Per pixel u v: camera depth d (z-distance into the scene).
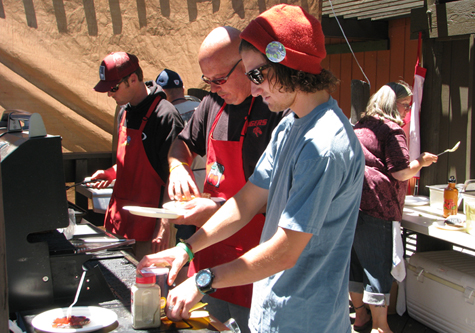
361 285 2.99
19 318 1.29
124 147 2.50
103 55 3.41
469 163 3.31
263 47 1.09
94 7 3.33
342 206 1.15
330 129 1.10
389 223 2.71
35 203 1.33
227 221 1.42
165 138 2.38
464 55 3.36
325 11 5.70
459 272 2.81
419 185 3.78
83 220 2.04
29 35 3.24
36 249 1.33
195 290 1.20
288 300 1.19
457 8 3.22
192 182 1.79
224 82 1.65
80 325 1.18
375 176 2.71
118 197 2.52
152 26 3.45
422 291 3.06
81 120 3.46
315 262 1.17
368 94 3.34
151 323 1.20
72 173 3.57
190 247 1.35
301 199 1.08
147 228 2.42
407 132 3.82
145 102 2.41
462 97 3.39
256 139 1.68
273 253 1.09
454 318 2.80
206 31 3.50
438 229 2.72
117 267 1.65
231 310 1.74
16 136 1.51
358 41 6.72
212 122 1.88
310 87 1.11
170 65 3.53
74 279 1.39
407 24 5.95
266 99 1.20
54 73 3.32
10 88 3.26
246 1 3.47
